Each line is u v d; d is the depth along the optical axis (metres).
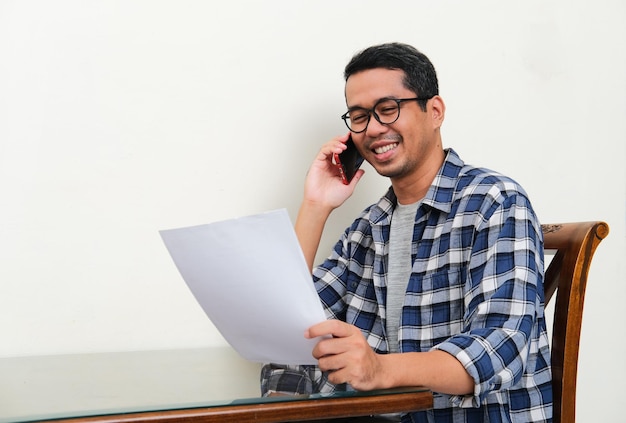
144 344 1.69
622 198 2.19
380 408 1.04
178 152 1.73
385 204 1.65
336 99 1.87
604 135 2.17
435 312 1.45
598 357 2.16
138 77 1.69
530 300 1.26
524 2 2.09
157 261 1.71
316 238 1.71
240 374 1.32
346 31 1.88
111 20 1.67
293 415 0.99
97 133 1.66
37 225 1.61
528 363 1.35
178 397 1.06
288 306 1.02
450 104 1.99
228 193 1.77
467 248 1.43
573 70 2.14
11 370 1.40
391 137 1.53
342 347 1.03
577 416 2.13
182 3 1.73
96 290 1.66
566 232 1.46
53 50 1.63
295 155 1.83
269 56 1.81
